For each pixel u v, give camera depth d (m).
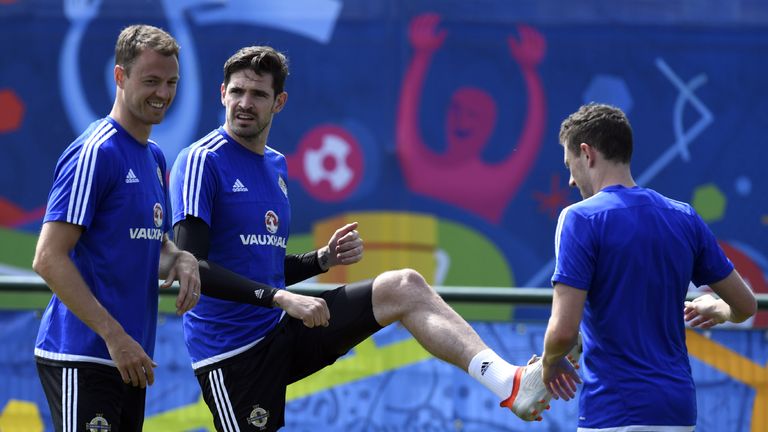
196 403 19.02
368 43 32.75
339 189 32.50
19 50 32.28
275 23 32.62
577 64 32.81
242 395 14.09
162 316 19.09
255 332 14.16
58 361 12.42
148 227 12.65
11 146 32.22
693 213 12.39
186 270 12.68
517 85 32.78
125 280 12.44
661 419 11.58
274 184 14.40
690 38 32.94
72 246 12.04
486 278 32.50
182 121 32.28
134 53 12.31
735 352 19.12
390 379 19.28
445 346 13.41
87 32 32.44
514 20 32.88
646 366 11.69
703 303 13.41
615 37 32.91
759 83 32.91
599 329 11.88
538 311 21.34
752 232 32.78
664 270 11.89
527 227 32.62
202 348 14.23
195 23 32.47
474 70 32.81
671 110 32.91
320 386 19.25
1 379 18.86
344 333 14.07
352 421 19.22
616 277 11.78
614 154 12.35
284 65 14.23
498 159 32.72
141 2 32.53
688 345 19.20
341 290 14.26
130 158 12.53
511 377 12.87
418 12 32.84
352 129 32.59
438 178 32.59
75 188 12.02
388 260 32.28
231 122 13.98
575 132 12.53
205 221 13.55
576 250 11.76
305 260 15.17
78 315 11.82
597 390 11.83
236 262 13.88
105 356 12.41
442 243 32.50
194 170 13.69
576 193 32.69
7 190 32.12
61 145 32.31
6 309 18.98
